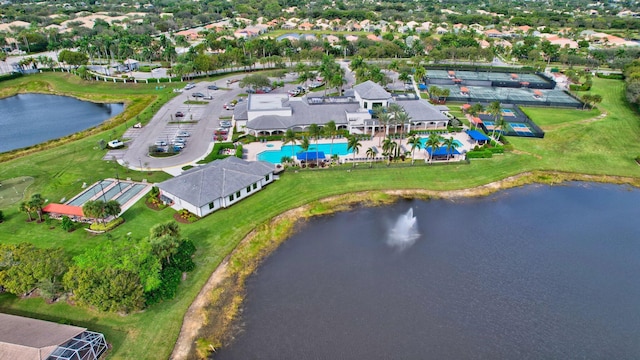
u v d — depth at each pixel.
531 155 119.69
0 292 64.06
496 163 114.25
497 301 67.00
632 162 116.56
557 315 64.56
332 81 161.75
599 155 120.31
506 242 82.75
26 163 106.88
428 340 59.03
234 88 183.00
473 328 61.47
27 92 186.50
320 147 121.62
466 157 115.00
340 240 81.56
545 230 87.25
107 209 78.44
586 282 72.19
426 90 185.38
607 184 107.06
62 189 94.56
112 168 104.94
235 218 85.44
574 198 100.44
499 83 195.38
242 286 68.50
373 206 93.75
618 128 139.25
